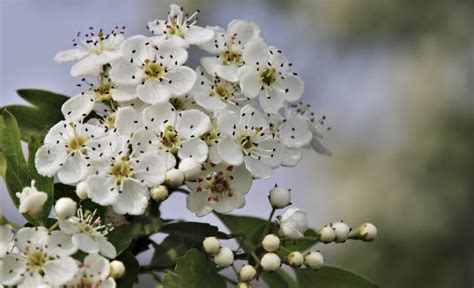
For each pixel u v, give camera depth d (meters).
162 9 0.76
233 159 0.38
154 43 0.39
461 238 0.78
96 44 0.39
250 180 0.39
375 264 0.76
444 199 0.79
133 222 0.38
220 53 0.39
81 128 0.38
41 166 0.37
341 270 0.40
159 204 0.39
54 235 0.37
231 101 0.39
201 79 0.39
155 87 0.38
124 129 0.38
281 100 0.39
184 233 0.39
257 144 0.38
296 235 0.38
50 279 0.36
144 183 0.38
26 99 0.40
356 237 0.40
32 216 0.37
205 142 0.38
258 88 0.39
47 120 0.40
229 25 0.40
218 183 0.38
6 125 0.38
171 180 0.38
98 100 0.39
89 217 0.37
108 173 0.38
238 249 0.39
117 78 0.38
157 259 0.39
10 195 0.38
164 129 0.38
